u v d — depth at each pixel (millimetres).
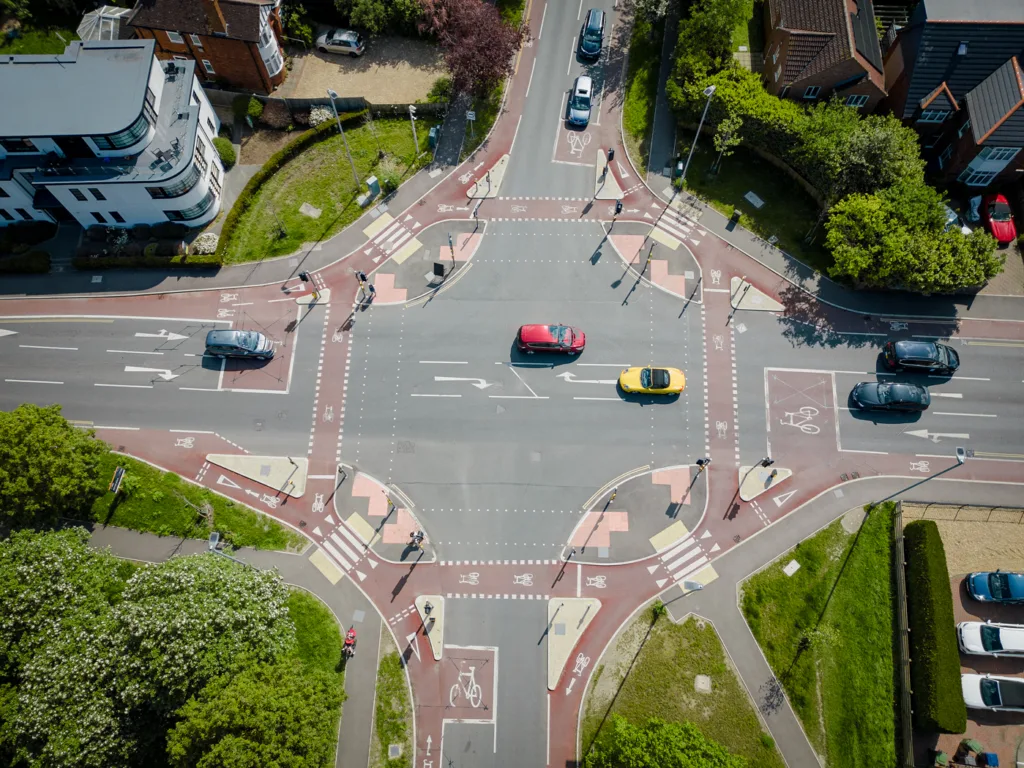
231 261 71625
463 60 71562
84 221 71375
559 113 77188
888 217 66375
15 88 65312
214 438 65875
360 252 71938
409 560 61969
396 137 76125
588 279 70688
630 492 63875
